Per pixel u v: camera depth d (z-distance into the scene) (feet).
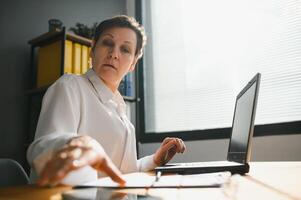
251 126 2.73
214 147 6.93
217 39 7.42
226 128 6.85
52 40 5.86
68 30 6.27
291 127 5.95
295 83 6.22
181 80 7.87
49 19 6.80
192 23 7.89
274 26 6.63
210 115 7.29
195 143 7.20
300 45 6.27
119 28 3.83
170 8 8.34
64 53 5.52
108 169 1.81
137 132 8.07
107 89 3.80
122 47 3.85
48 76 5.83
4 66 5.91
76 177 1.98
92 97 3.58
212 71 7.40
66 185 1.92
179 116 7.75
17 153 5.91
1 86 5.82
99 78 3.84
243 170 2.66
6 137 5.79
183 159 7.26
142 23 8.69
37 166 1.90
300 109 6.08
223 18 7.40
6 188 1.84
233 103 7.00
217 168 2.70
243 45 7.00
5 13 6.04
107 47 3.80
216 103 7.25
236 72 7.04
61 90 3.04
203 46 7.63
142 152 7.99
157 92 8.21
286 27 6.49
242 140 3.12
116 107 3.91
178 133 7.47
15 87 6.02
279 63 6.47
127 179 2.26
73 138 1.91
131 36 3.90
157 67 8.32
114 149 3.62
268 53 6.64
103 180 2.16
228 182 1.77
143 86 8.35
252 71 6.80
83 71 6.02
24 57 6.23
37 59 6.33
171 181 2.05
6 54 5.96
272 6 6.72
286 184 1.92
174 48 8.11
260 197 1.45
